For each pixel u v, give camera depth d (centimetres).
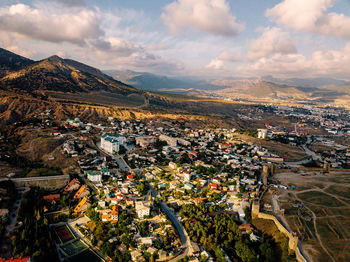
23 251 18538
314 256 19512
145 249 19625
